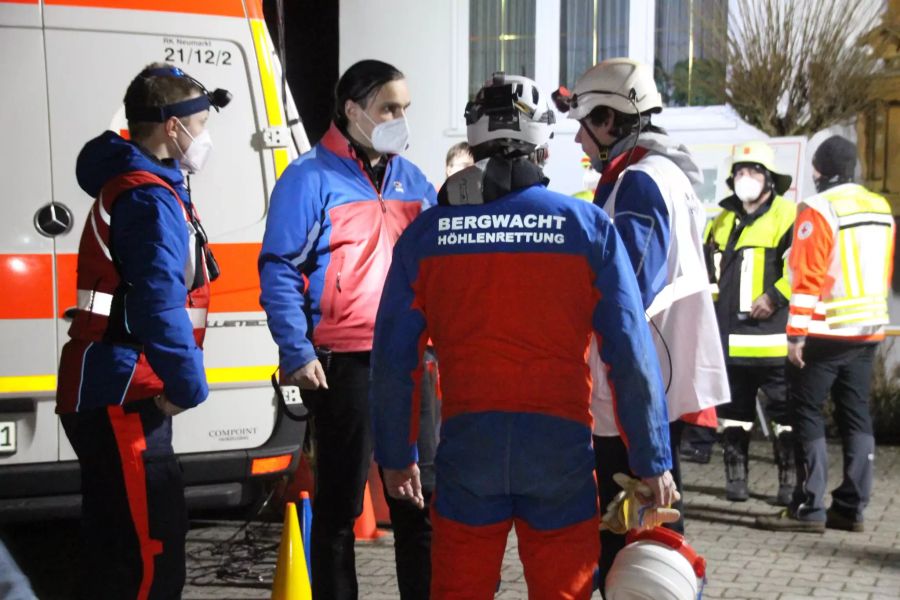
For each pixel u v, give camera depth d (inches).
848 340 273.3
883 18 410.9
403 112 184.9
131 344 156.2
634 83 168.4
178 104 163.2
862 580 238.4
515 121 137.6
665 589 135.1
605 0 464.1
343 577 181.8
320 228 182.1
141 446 156.4
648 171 161.9
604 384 164.7
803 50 414.9
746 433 309.9
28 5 223.6
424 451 182.1
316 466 184.9
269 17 528.1
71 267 222.2
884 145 410.3
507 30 472.4
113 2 228.1
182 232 155.6
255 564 243.6
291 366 175.8
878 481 336.8
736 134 433.4
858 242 272.1
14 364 219.3
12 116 222.1
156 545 156.8
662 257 159.6
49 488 220.7
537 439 133.7
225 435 229.6
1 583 85.3
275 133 237.0
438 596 138.4
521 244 134.7
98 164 159.5
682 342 167.5
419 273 138.8
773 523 280.2
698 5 446.0
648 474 135.8
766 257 307.3
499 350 134.1
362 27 473.7
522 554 138.3
